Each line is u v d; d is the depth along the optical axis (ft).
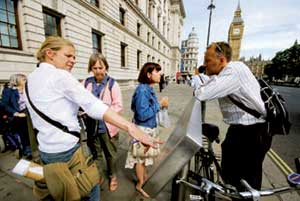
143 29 74.54
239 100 4.79
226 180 5.66
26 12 21.80
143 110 6.97
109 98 7.22
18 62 20.84
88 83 7.52
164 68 128.88
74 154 3.70
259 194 3.77
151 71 7.23
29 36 22.30
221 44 4.87
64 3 28.58
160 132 16.30
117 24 48.29
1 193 7.97
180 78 125.90
